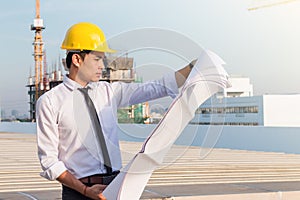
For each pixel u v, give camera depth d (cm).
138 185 225
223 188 502
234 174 649
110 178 235
